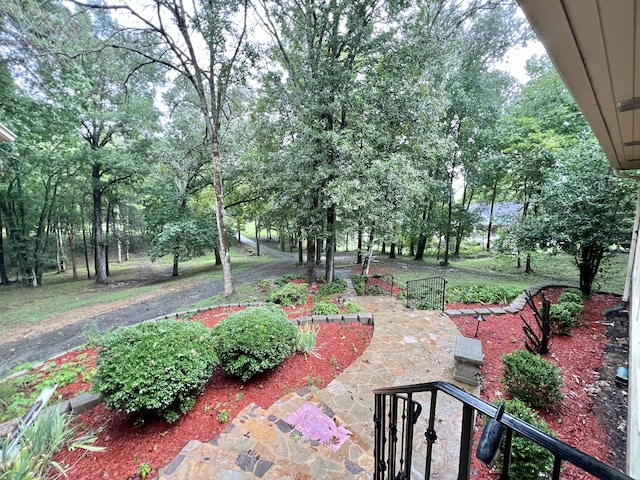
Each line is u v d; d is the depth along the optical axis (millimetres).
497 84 12602
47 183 14125
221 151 11766
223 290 10711
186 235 13250
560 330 4855
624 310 5734
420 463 2406
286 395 3326
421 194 9016
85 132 12516
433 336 4992
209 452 2508
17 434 2441
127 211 20672
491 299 7070
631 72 1423
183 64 8031
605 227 6070
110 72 9305
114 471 2408
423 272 12414
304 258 20578
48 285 14586
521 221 7910
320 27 7434
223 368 3707
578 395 3264
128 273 18062
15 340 6988
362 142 7316
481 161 12008
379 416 1636
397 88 7062
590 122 2258
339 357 4375
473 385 3527
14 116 7363
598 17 1034
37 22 6473
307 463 2398
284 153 8828
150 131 12844
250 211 14594
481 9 9414
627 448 2477
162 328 3426
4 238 15258
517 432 840
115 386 2752
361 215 7695
